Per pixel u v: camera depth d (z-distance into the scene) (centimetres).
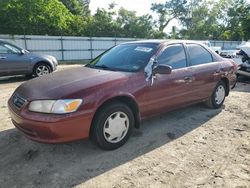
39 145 386
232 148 384
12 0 2198
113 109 358
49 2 2381
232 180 304
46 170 323
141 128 454
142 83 389
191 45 500
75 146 383
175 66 450
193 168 329
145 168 328
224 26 4425
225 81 575
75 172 319
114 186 293
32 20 2305
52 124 314
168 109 444
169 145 391
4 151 371
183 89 457
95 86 346
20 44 2003
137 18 3788
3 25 2242
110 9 3572
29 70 961
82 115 328
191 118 508
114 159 348
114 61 442
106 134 360
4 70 908
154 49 430
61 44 2191
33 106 330
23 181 302
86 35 3162
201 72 494
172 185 295
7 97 683
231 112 550
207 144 397
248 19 3300
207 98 535
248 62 871
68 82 360
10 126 461
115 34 3409
